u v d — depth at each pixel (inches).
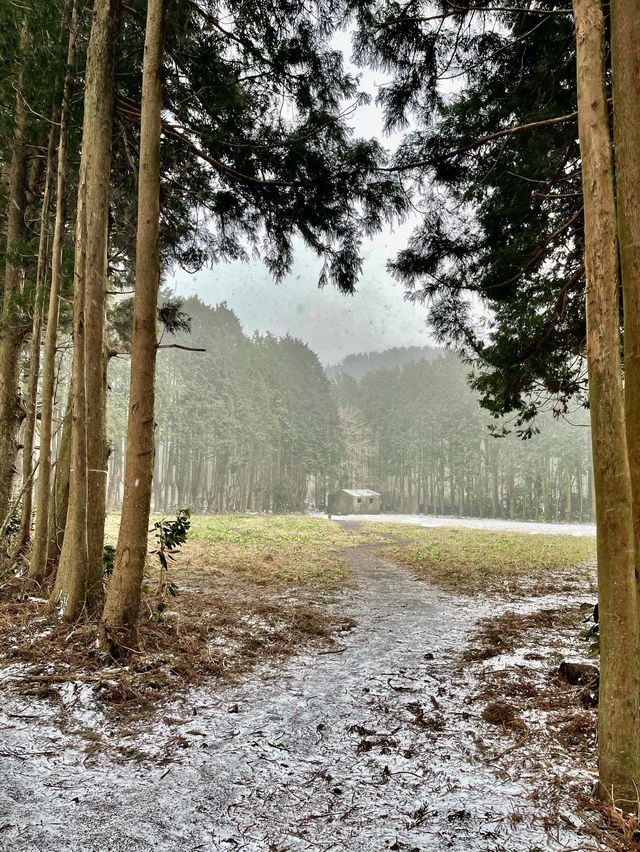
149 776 104.1
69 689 145.0
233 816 90.7
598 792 96.5
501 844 82.6
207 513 1830.7
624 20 107.6
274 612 267.4
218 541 676.1
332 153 248.5
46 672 156.9
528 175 240.7
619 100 108.5
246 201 278.8
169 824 87.7
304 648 208.8
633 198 106.3
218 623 234.7
